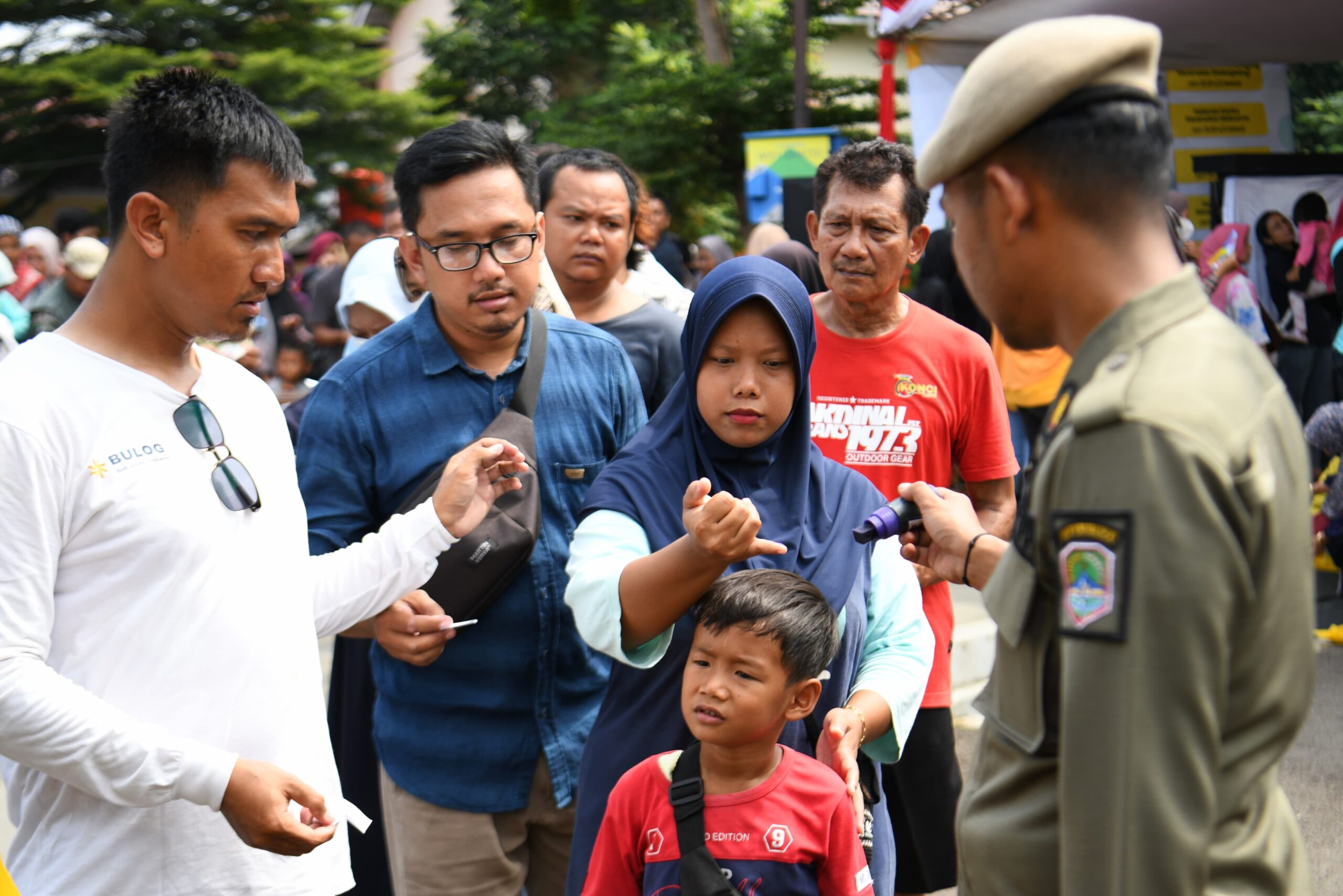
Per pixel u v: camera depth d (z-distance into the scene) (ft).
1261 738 4.36
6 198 87.30
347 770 10.73
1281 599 4.27
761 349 7.48
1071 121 4.46
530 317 9.21
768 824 6.71
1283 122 32.24
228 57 82.58
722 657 6.68
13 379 5.95
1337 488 20.71
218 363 6.95
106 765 5.84
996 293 4.83
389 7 88.43
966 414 11.05
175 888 6.30
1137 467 4.13
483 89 84.69
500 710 8.73
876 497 8.13
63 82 79.20
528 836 9.18
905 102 71.26
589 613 7.25
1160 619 4.04
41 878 6.33
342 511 8.69
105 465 6.06
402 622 8.04
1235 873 4.35
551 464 8.96
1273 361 26.76
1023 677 4.75
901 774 10.28
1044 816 4.69
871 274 10.71
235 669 6.37
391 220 19.75
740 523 6.58
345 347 22.45
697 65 70.79
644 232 15.92
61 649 6.14
